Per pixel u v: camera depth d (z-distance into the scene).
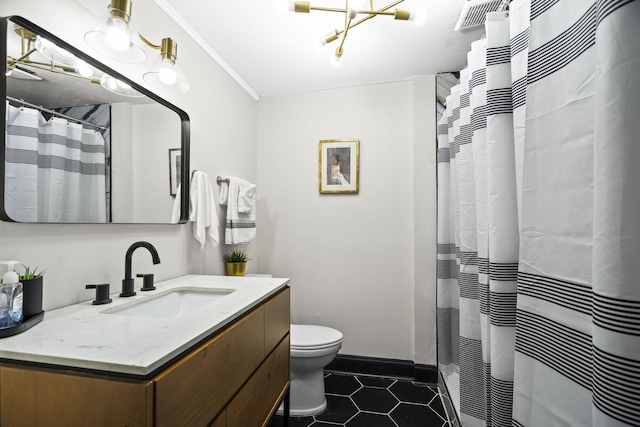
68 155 1.05
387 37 1.88
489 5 1.52
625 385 0.54
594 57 0.71
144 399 0.61
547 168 0.84
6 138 0.87
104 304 1.08
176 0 1.55
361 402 2.03
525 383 0.90
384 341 2.43
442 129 2.21
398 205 2.43
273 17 1.69
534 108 0.88
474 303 1.58
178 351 0.71
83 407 0.64
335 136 2.55
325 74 2.34
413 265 2.39
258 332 1.19
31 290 0.86
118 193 1.25
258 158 2.66
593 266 0.61
